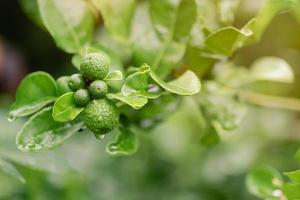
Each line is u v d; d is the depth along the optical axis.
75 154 1.13
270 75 0.84
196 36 0.73
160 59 0.73
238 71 0.84
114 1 0.76
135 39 0.75
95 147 1.26
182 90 0.63
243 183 1.18
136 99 0.61
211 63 0.74
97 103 0.60
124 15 0.76
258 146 1.16
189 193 1.22
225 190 1.20
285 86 0.95
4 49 1.43
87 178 1.10
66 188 1.07
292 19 0.96
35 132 0.65
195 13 0.73
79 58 0.73
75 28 0.73
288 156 1.12
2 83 1.39
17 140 0.65
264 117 1.16
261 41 0.97
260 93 0.94
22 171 0.99
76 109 0.61
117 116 0.62
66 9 0.73
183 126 1.23
